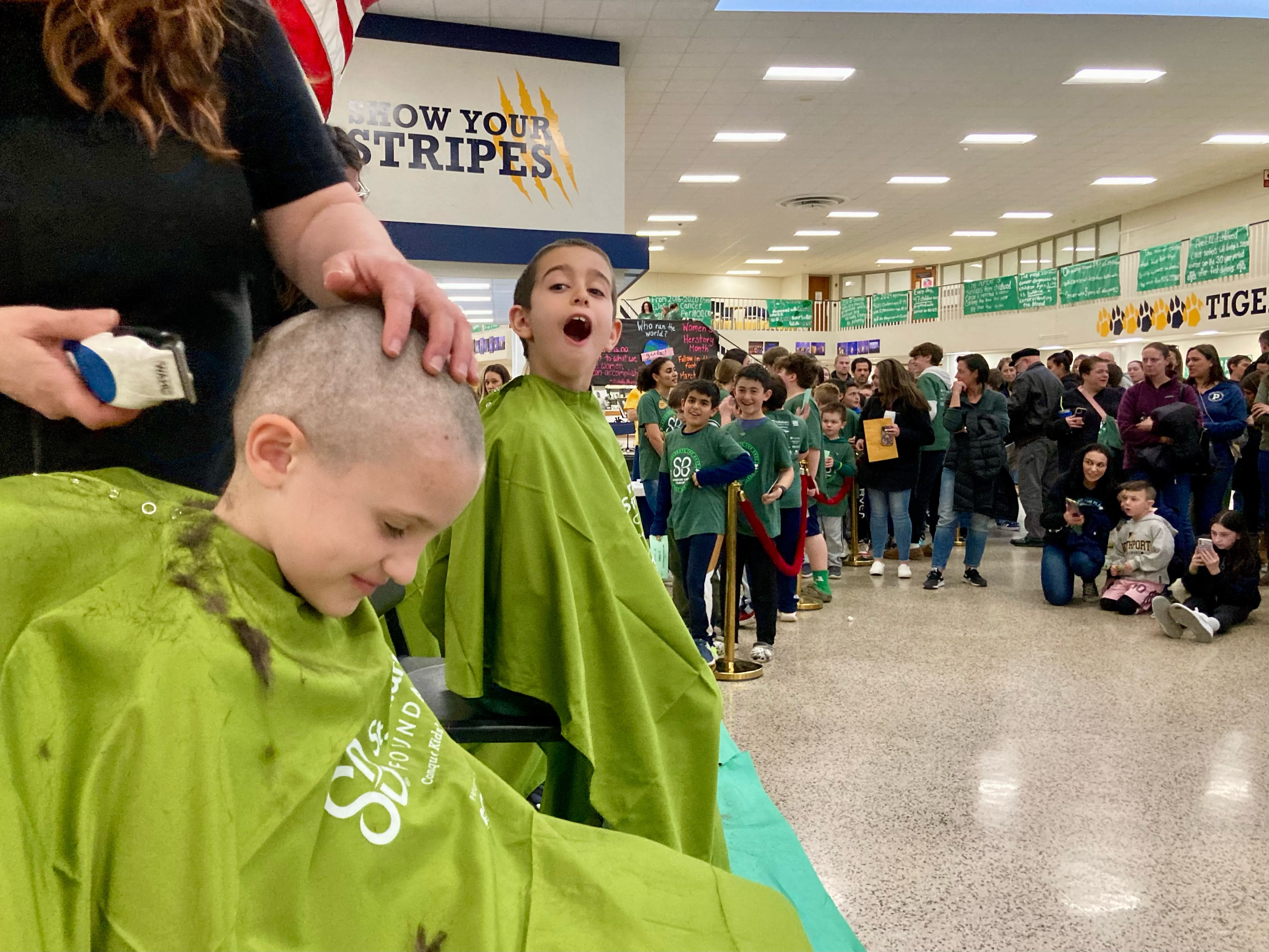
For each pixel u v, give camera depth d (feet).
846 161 38.34
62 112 2.60
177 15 2.52
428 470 2.07
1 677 1.84
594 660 4.43
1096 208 49.37
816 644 13.79
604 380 24.31
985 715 10.49
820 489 18.28
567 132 20.80
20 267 2.61
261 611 2.08
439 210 20.08
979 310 59.72
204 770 1.82
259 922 1.92
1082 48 25.63
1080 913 6.37
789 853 7.02
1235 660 12.67
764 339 72.23
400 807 2.38
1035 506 23.16
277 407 2.08
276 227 3.14
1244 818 7.83
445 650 4.93
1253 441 18.98
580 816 4.58
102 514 2.10
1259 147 36.99
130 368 2.31
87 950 1.76
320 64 4.80
